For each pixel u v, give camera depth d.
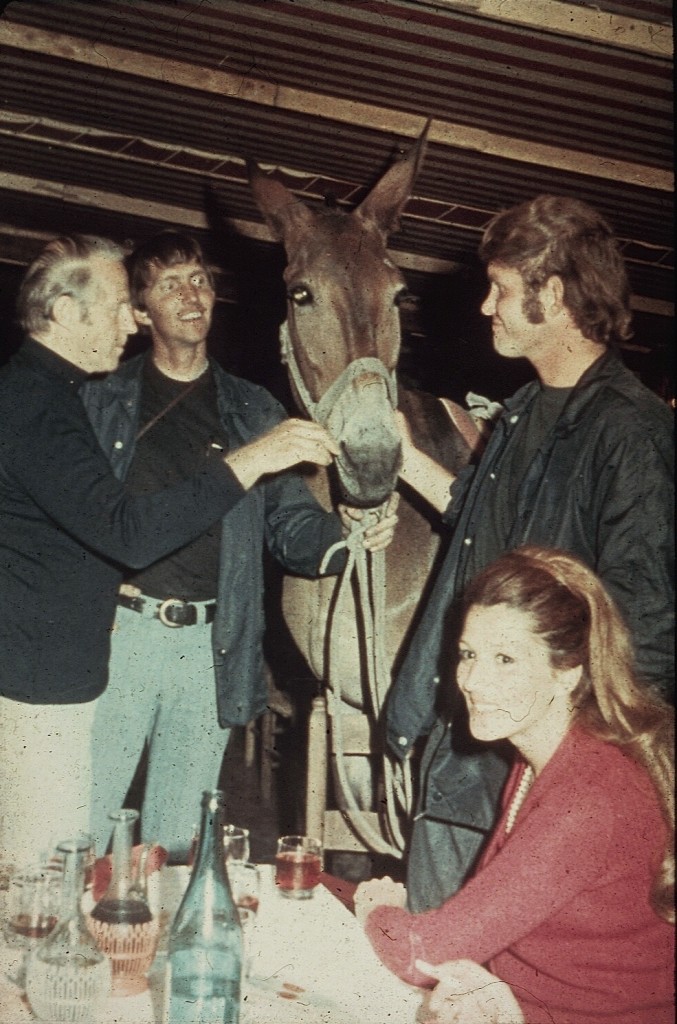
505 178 3.25
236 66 2.84
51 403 1.90
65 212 3.87
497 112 2.91
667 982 1.38
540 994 1.40
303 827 2.89
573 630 1.42
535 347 1.88
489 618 1.42
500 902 1.36
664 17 2.46
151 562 1.92
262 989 1.23
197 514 1.93
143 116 3.16
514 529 1.85
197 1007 1.15
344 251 2.33
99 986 1.14
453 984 1.28
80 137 3.32
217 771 2.37
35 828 1.93
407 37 2.57
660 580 1.69
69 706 1.97
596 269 1.79
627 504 1.71
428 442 2.59
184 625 2.27
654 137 2.95
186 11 2.59
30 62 2.89
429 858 2.01
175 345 2.35
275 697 3.19
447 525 2.31
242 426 2.42
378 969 1.30
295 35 2.63
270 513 2.49
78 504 1.88
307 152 3.25
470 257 3.93
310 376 2.36
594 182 3.20
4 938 1.32
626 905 1.38
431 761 2.00
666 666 1.67
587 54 2.56
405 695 2.10
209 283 2.38
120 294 1.97
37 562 1.95
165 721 2.30
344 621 2.61
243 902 1.37
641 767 1.42
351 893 1.59
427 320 4.48
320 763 2.55
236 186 3.56
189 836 2.29
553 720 1.45
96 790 2.25
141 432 2.35
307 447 1.99
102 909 1.23
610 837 1.38
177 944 1.18
